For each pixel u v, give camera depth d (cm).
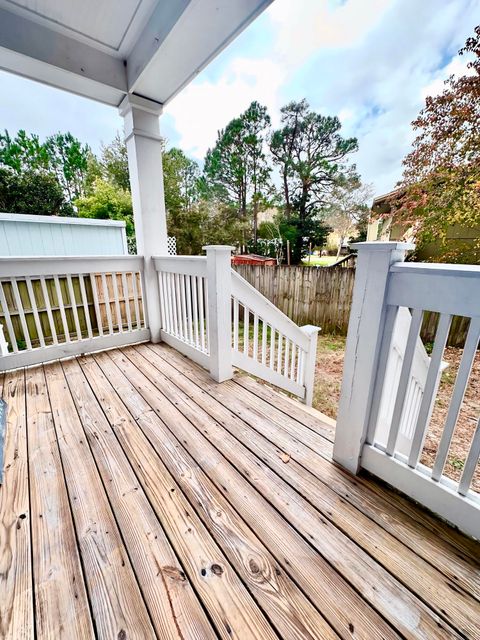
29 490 115
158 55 192
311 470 126
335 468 127
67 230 498
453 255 432
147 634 71
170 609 76
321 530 98
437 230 420
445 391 288
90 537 95
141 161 255
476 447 88
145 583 82
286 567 86
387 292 103
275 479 121
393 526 100
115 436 148
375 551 91
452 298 87
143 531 97
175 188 1168
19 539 95
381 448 117
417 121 415
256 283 593
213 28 169
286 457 133
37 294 386
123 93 240
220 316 194
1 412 165
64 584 81
